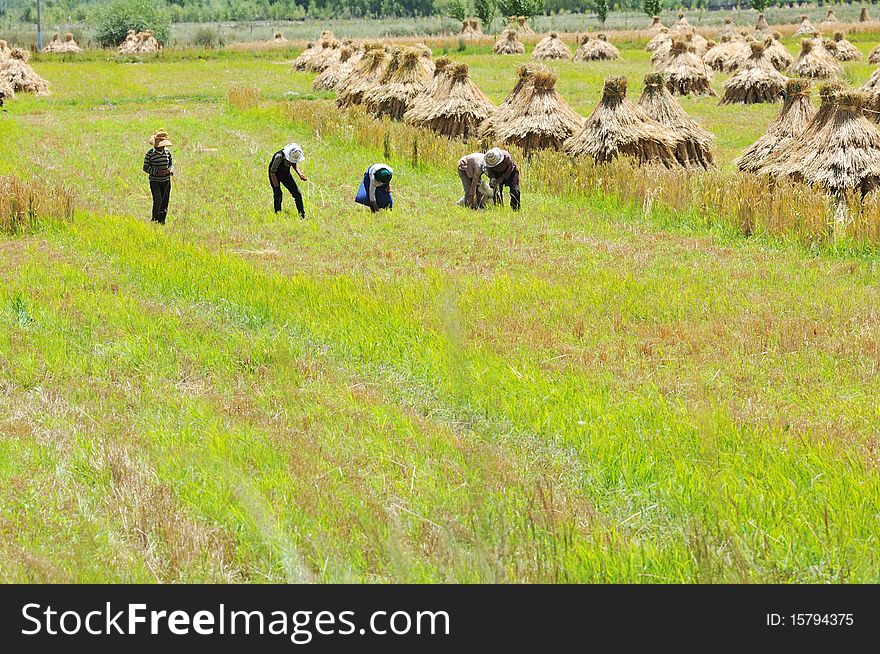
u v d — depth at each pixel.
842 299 34.03
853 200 44.81
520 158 63.00
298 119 83.44
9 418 23.48
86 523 17.95
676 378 26.44
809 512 18.20
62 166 65.94
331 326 30.48
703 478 19.39
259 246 44.03
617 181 52.94
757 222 45.59
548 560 16.62
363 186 51.09
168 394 25.23
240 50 195.38
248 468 20.28
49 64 168.12
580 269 38.72
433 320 30.83
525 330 30.31
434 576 15.99
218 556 16.95
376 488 19.52
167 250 41.19
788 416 23.44
